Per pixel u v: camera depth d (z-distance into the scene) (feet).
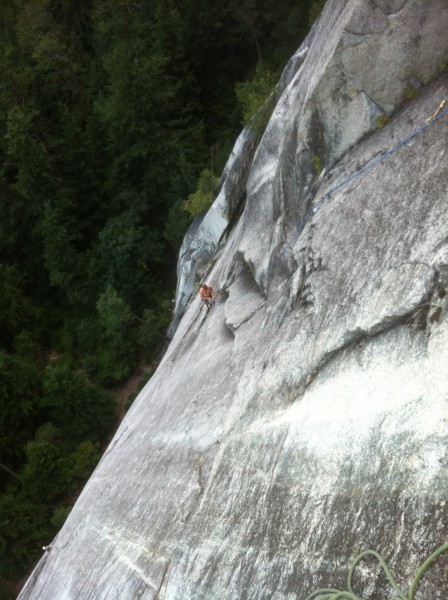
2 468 87.92
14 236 106.93
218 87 107.65
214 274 48.70
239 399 24.40
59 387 85.51
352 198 22.82
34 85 105.70
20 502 79.46
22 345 101.35
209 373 31.17
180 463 26.66
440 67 22.44
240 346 28.84
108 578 26.32
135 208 98.43
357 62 23.35
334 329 19.86
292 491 17.58
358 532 14.52
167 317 92.43
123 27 93.45
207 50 107.34
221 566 18.72
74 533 38.34
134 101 91.71
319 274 22.56
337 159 26.07
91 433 87.04
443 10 21.75
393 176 21.15
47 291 112.37
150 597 21.53
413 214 19.08
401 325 17.21
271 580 16.37
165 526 24.03
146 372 91.25
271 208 32.76
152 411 39.50
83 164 102.32
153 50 97.81
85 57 112.06
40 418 92.58
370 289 19.03
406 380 15.93
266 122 47.98
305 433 18.43
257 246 34.19
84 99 109.50
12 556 74.84
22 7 119.24
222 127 105.09
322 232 23.66
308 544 15.80
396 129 22.77
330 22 29.37
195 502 22.74
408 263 17.89
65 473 80.38
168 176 97.04
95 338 97.35
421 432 14.40
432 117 20.80
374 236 20.48
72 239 100.78
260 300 31.09
